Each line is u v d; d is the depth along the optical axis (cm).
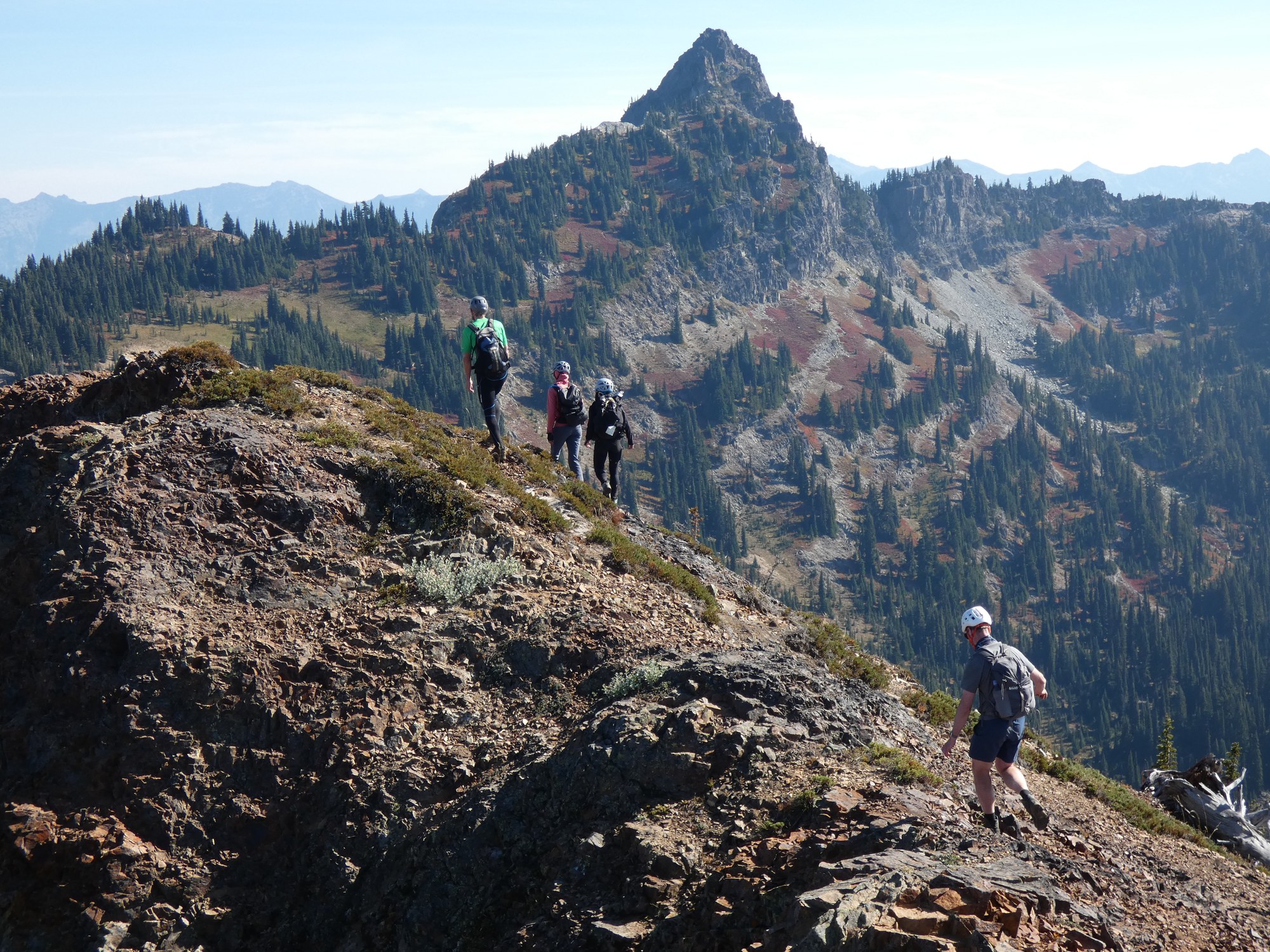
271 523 1284
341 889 932
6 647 1141
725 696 983
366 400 1709
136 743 1027
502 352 1669
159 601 1137
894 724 1079
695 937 701
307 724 1052
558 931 768
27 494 1350
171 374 1611
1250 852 1329
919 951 535
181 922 929
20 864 970
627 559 1405
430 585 1229
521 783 934
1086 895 704
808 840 739
